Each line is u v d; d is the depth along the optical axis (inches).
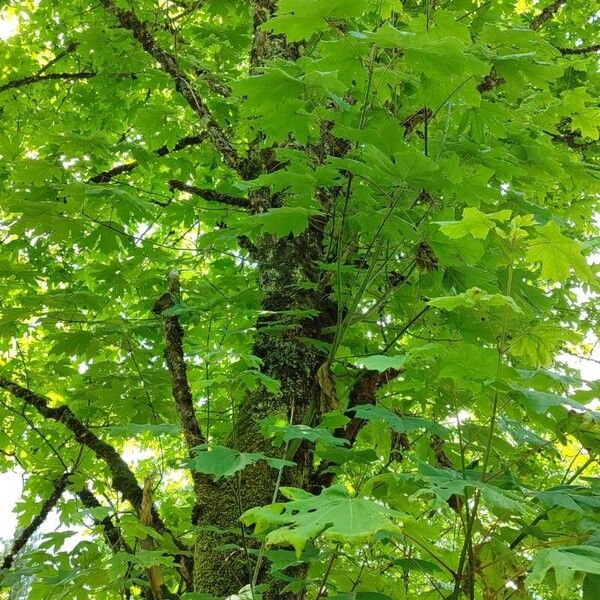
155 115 176.7
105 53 190.1
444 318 116.4
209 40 200.4
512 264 66.6
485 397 88.8
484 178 107.7
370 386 113.4
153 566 84.0
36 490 156.0
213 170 212.1
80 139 134.4
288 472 97.7
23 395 134.3
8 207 131.5
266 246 124.4
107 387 144.9
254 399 105.7
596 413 70.3
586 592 62.3
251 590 71.9
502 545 79.1
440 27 90.9
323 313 119.0
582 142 197.8
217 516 94.6
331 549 77.9
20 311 139.3
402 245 109.5
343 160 84.1
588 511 72.9
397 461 123.3
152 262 175.8
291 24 78.4
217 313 114.9
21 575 95.0
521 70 98.0
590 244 66.1
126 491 111.1
